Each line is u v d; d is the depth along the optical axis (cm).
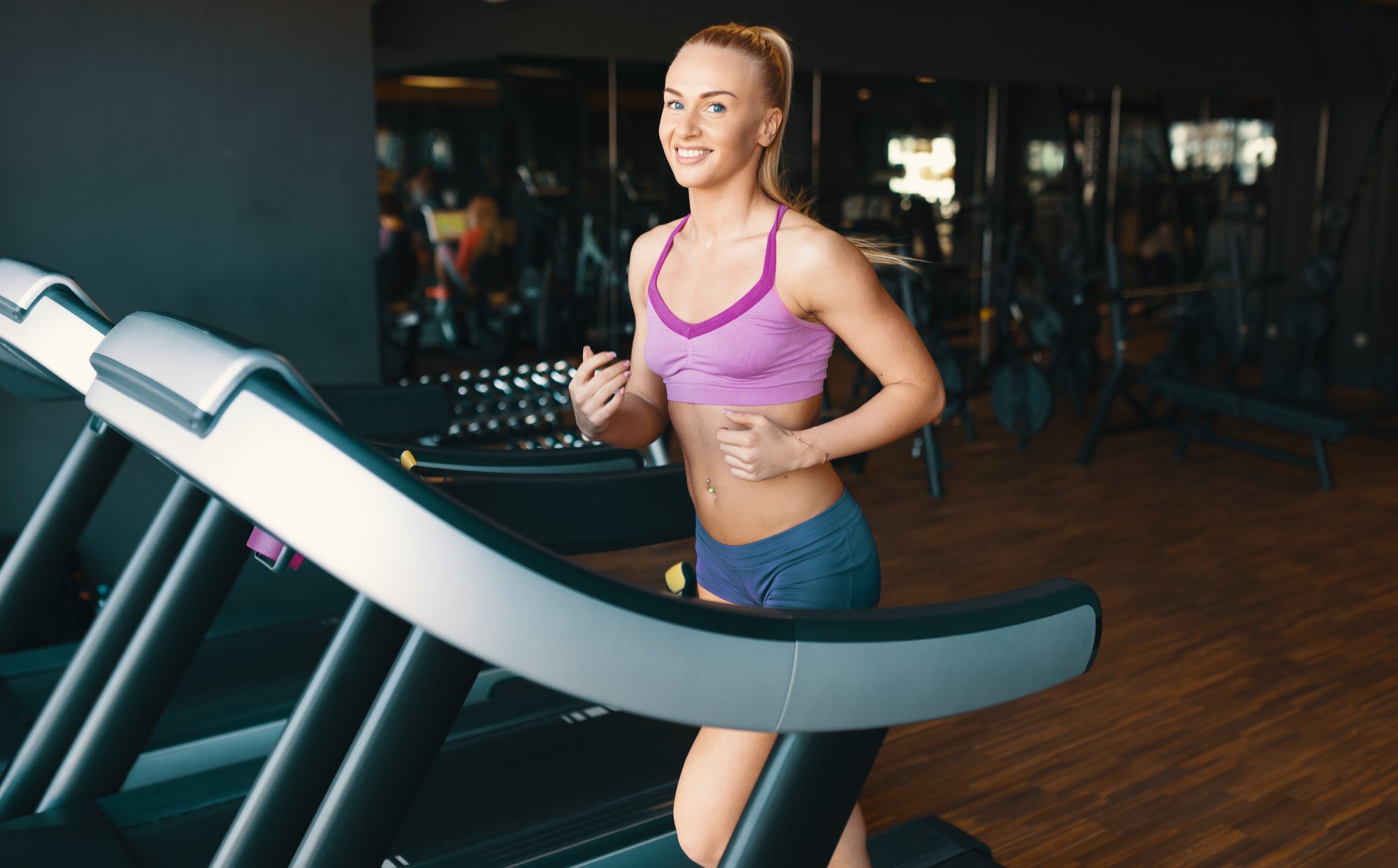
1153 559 399
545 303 576
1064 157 738
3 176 293
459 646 86
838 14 589
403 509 84
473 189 539
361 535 84
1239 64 742
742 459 113
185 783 195
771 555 127
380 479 84
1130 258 780
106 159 306
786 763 107
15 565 214
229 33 318
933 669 105
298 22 327
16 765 185
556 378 395
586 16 527
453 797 201
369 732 112
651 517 177
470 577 85
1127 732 267
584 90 562
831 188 649
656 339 127
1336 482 516
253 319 334
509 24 505
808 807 108
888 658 103
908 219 684
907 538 425
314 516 84
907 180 678
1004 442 598
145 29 305
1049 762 253
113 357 96
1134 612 346
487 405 383
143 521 331
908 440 602
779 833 107
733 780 123
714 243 123
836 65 592
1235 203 802
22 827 175
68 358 149
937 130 682
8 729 222
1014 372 557
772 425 114
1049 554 405
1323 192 776
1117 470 537
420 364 543
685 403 127
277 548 97
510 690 260
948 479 518
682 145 118
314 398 89
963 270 606
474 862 173
